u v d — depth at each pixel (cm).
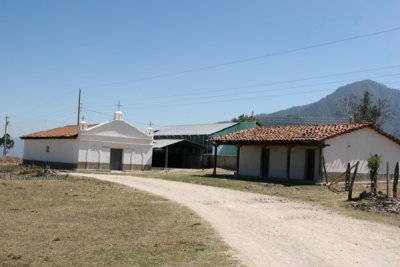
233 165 5284
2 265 959
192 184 3016
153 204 1931
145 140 4759
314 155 3198
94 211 1727
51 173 3503
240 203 2033
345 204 2033
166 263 952
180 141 5247
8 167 4438
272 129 3791
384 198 2016
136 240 1195
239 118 8438
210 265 927
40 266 953
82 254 1050
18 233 1298
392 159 3603
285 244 1138
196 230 1322
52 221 1507
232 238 1205
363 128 3347
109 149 4538
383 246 1152
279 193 2511
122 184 2891
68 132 4706
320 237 1248
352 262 967
